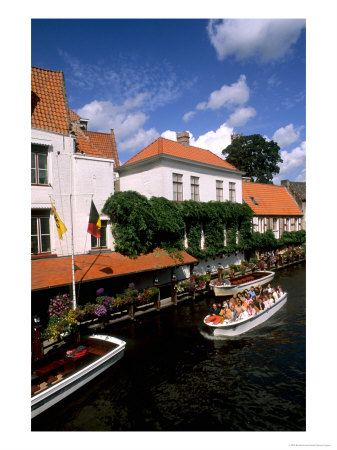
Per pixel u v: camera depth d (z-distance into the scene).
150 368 9.84
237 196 23.69
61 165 13.12
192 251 19.00
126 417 7.57
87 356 9.52
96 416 7.62
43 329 10.88
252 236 25.08
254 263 24.52
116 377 9.32
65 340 10.80
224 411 7.74
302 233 32.84
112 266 13.34
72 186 13.57
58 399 7.75
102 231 14.80
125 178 19.95
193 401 8.16
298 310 15.62
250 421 7.35
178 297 16.62
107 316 12.68
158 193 17.66
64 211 13.20
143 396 8.40
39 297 11.52
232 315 12.62
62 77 14.74
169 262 15.64
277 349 11.16
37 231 12.45
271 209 29.83
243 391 8.58
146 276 16.17
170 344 11.56
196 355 10.73
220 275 19.59
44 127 12.76
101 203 14.58
